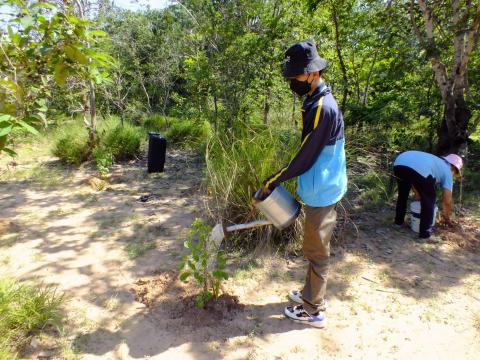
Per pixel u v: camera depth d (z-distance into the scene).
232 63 7.06
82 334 2.72
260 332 2.80
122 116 10.50
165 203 5.22
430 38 5.39
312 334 2.79
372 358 2.58
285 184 4.00
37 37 2.16
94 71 2.27
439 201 5.24
